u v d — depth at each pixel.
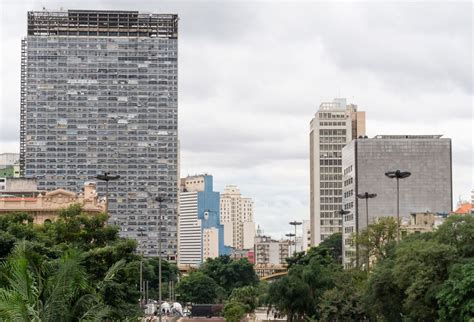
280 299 143.88
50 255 86.25
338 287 137.62
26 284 43.94
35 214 169.12
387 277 111.31
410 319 106.19
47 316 44.53
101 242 116.06
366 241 157.12
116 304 81.19
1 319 41.62
